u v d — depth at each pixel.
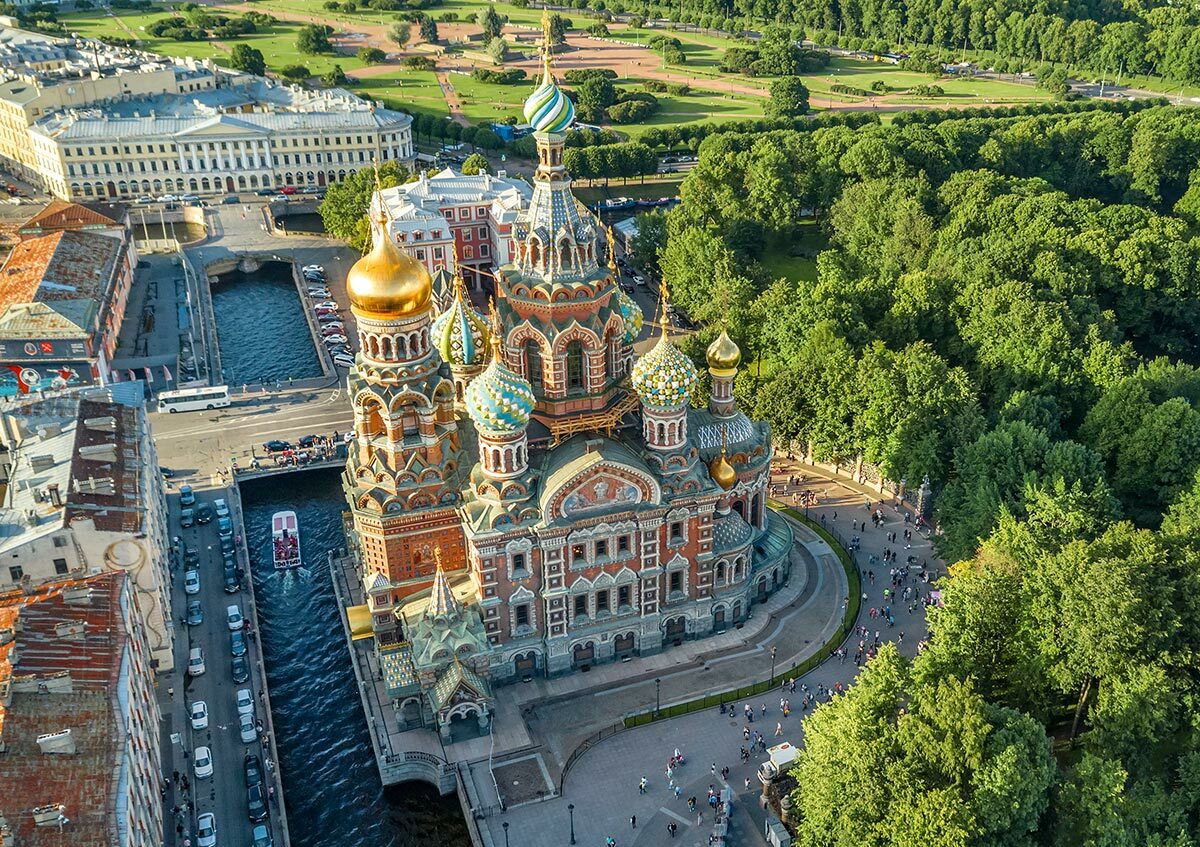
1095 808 83.25
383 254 107.75
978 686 100.56
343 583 135.75
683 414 113.38
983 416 146.50
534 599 114.75
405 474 114.44
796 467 162.88
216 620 129.00
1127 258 193.12
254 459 162.12
